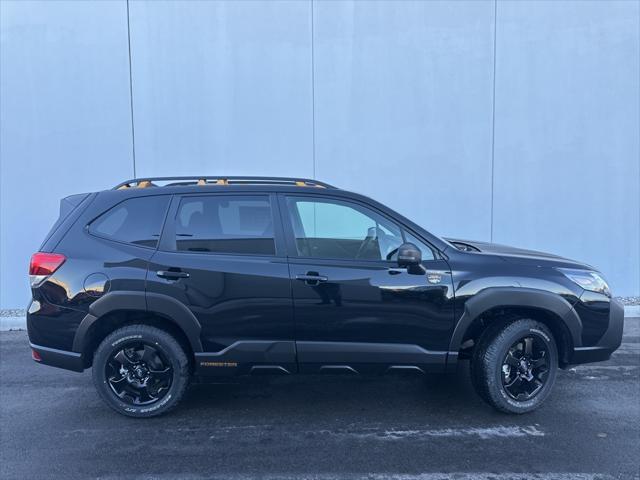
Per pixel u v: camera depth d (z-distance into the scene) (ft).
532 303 13.00
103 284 12.67
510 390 13.47
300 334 12.84
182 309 12.67
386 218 13.26
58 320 12.80
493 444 12.11
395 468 11.07
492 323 13.56
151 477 10.78
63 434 12.75
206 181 14.57
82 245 12.99
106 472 10.98
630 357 18.65
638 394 15.16
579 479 10.62
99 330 13.29
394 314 12.84
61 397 15.16
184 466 11.20
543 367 13.55
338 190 13.43
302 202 13.34
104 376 13.10
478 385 13.61
